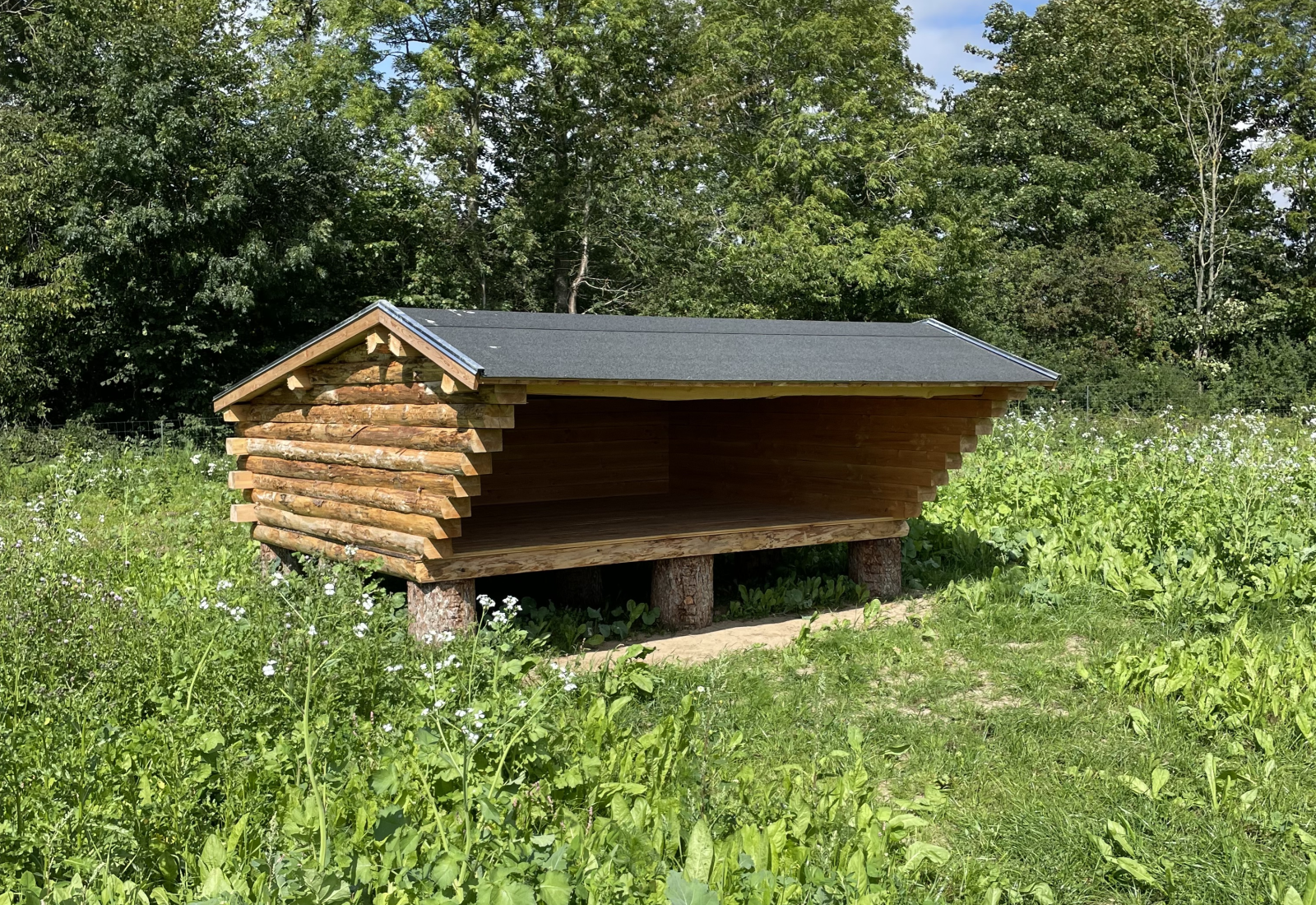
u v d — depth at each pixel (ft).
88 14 68.23
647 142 93.86
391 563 23.85
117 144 61.82
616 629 25.44
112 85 63.67
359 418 25.13
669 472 37.88
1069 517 35.14
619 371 21.45
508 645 19.81
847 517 29.89
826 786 15.16
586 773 14.48
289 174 68.59
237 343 70.90
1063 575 29.19
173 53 65.82
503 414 21.12
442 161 89.56
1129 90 116.67
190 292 68.69
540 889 11.03
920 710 20.30
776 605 28.48
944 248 94.63
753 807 14.53
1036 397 84.23
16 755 13.96
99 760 13.96
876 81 102.89
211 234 66.64
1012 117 116.67
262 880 11.22
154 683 17.03
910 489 29.19
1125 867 13.60
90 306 64.59
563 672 18.70
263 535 29.96
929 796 14.97
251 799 13.69
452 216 89.25
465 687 17.76
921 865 13.67
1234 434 54.75
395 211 83.25
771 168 96.63
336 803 12.77
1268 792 15.97
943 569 31.78
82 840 12.24
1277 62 116.06
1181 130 118.83
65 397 70.18
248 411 30.37
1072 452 51.80
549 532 26.84
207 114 66.80
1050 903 13.29
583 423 35.78
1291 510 33.91
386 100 92.73
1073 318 101.76
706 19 106.32
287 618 19.01
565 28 94.02
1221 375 101.35
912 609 27.94
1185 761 17.30
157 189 63.93
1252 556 28.84
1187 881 13.65
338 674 17.37
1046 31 123.24
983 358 29.01
